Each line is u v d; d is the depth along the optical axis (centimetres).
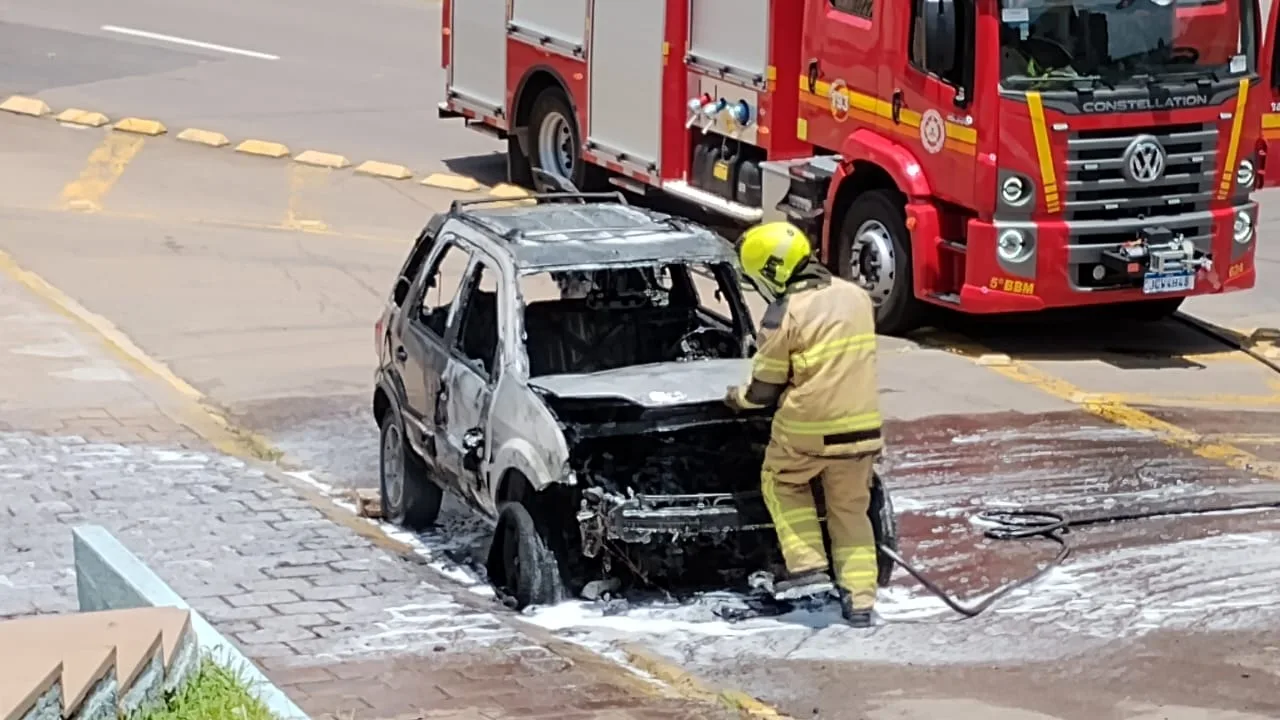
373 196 1789
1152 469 1080
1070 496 1030
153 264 1518
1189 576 898
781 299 813
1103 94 1280
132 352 1288
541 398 848
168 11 2708
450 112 1950
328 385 1239
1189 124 1311
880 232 1384
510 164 1861
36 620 576
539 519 849
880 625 834
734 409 838
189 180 1820
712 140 1571
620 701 712
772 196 1475
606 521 816
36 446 1076
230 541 930
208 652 608
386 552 930
